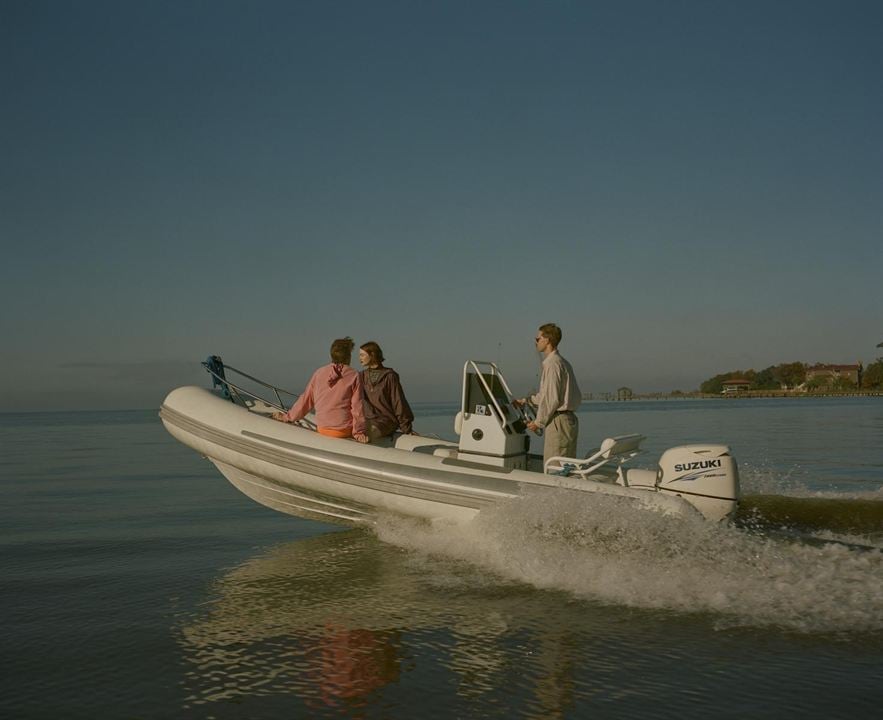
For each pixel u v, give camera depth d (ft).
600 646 10.71
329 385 19.69
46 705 9.01
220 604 13.41
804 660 10.07
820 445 50.01
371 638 11.25
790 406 201.16
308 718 8.47
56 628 12.14
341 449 19.06
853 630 11.26
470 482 17.47
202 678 9.79
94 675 9.98
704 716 8.39
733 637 11.01
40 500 28.63
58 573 16.17
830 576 13.98
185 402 21.47
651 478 16.97
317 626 11.91
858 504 20.15
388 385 20.30
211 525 22.68
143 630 11.93
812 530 19.20
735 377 590.96
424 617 12.26
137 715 8.68
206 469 42.39
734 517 15.94
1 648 11.14
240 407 21.22
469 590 13.93
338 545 18.94
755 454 42.39
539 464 19.25
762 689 9.12
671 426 84.02
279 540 19.99
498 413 17.93
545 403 17.35
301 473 19.35
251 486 21.02
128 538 20.47
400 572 15.51
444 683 9.43
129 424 159.63
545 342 17.75
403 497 18.19
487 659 10.26
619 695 9.00
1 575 16.03
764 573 14.17
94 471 41.19
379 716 8.50
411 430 20.71
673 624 11.64
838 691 9.03
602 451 16.38
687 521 15.03
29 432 110.52
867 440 55.21
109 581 15.37
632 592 13.33
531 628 11.58
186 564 16.96
